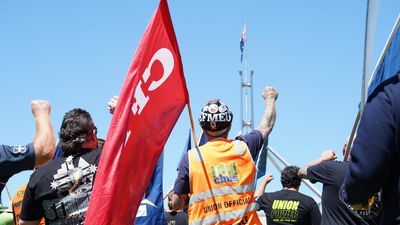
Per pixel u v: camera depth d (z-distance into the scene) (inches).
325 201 215.8
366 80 149.1
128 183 157.8
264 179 318.0
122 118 158.4
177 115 177.5
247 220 184.5
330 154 233.9
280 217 300.0
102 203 149.9
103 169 152.6
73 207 159.9
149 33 171.6
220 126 191.9
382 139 105.4
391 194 107.3
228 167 187.3
